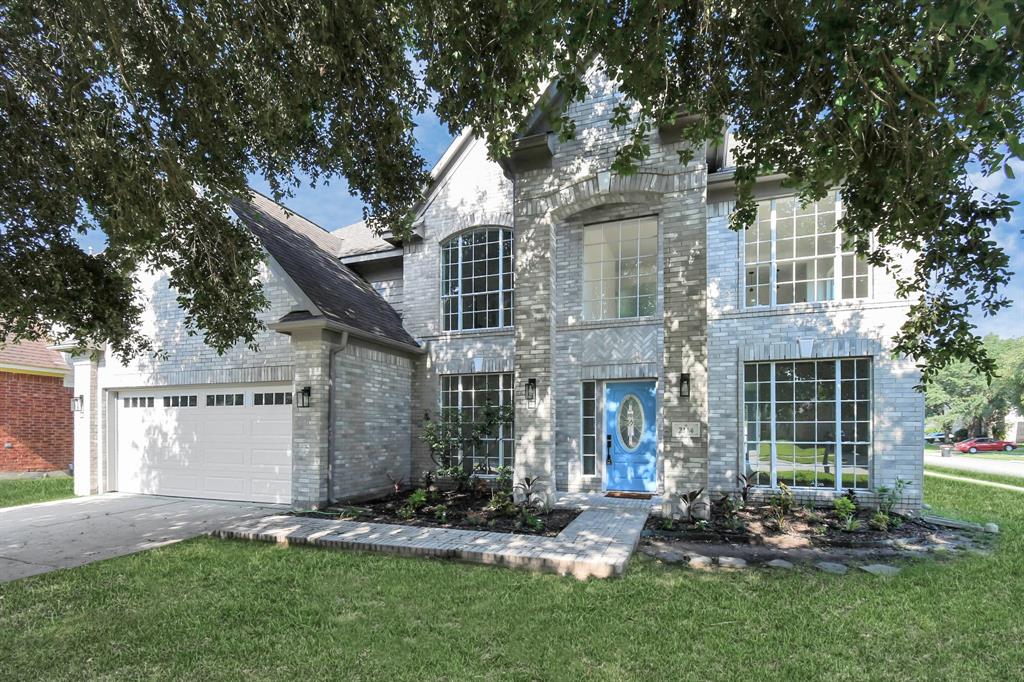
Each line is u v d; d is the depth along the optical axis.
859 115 3.48
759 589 5.36
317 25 5.22
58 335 9.25
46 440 16.80
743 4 3.99
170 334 11.52
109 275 7.57
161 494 11.58
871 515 8.51
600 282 11.11
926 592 5.26
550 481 8.99
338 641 4.29
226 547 7.05
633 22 3.86
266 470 10.50
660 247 10.56
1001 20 2.18
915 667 3.88
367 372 10.85
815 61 3.77
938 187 3.94
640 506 9.25
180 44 5.43
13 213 6.50
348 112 6.29
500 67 4.46
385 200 8.61
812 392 9.65
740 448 9.91
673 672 3.80
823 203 9.74
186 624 4.63
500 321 12.03
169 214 6.55
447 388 12.47
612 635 4.36
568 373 11.10
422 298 12.69
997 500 10.97
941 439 53.75
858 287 9.48
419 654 4.07
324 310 9.72
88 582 5.68
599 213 11.08
